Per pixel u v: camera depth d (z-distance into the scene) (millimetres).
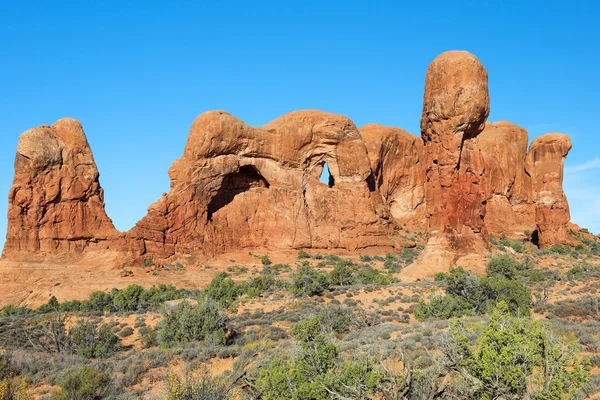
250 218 64750
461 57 44250
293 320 31375
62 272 53625
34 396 18375
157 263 57719
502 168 76500
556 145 73688
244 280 50969
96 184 59344
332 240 64562
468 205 44188
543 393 10805
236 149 63531
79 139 59688
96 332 28781
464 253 43438
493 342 11781
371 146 77688
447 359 12898
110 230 58125
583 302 29109
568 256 55812
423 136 47156
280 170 65562
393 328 24828
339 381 13156
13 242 54531
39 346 27828
